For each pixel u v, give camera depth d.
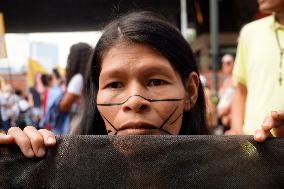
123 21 1.58
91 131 1.77
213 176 1.27
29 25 5.84
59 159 1.28
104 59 1.53
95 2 5.40
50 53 12.23
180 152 1.28
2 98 5.54
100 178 1.27
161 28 1.55
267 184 1.26
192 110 1.70
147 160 1.28
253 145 1.28
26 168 1.27
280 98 2.49
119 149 1.29
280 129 1.35
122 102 1.45
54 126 3.95
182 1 5.59
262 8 2.62
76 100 3.76
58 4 5.60
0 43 2.50
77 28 5.77
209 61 9.45
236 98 2.96
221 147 1.28
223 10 8.56
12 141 1.28
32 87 6.94
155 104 1.45
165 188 1.27
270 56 2.56
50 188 1.27
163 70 1.47
